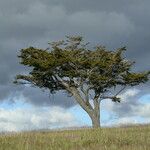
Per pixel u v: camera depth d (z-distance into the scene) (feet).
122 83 160.66
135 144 67.26
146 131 86.28
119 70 160.66
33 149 64.90
